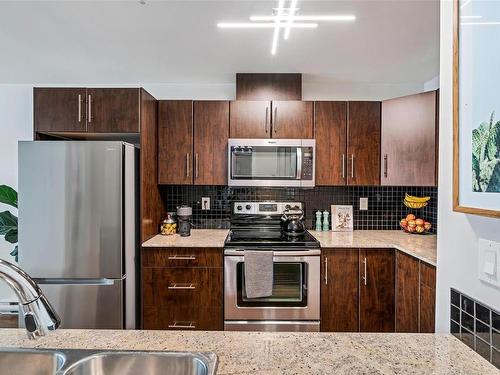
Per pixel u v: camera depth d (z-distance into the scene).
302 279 2.42
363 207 3.09
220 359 0.81
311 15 1.93
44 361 0.85
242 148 2.68
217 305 2.42
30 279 0.76
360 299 2.42
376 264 2.42
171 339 0.93
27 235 2.21
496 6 0.74
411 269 2.13
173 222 2.81
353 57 2.57
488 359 0.79
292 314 2.41
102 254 2.21
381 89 3.23
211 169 2.76
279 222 3.04
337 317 2.42
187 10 1.89
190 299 2.42
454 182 0.90
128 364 0.84
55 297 2.23
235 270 2.40
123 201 2.24
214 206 3.10
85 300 2.22
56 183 2.21
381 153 2.73
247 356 0.82
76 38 2.27
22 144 2.21
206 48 2.42
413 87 3.22
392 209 3.10
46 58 2.62
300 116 2.75
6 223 2.77
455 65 0.89
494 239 0.78
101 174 2.21
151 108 2.63
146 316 2.42
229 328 2.41
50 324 0.76
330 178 2.76
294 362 0.79
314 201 3.10
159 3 1.82
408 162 2.55
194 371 0.82
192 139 2.76
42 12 1.92
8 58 2.63
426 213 3.00
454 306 0.94
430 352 0.83
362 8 1.86
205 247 2.41
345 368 0.76
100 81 3.21
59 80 3.18
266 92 2.94
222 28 2.11
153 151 2.68
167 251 2.42
